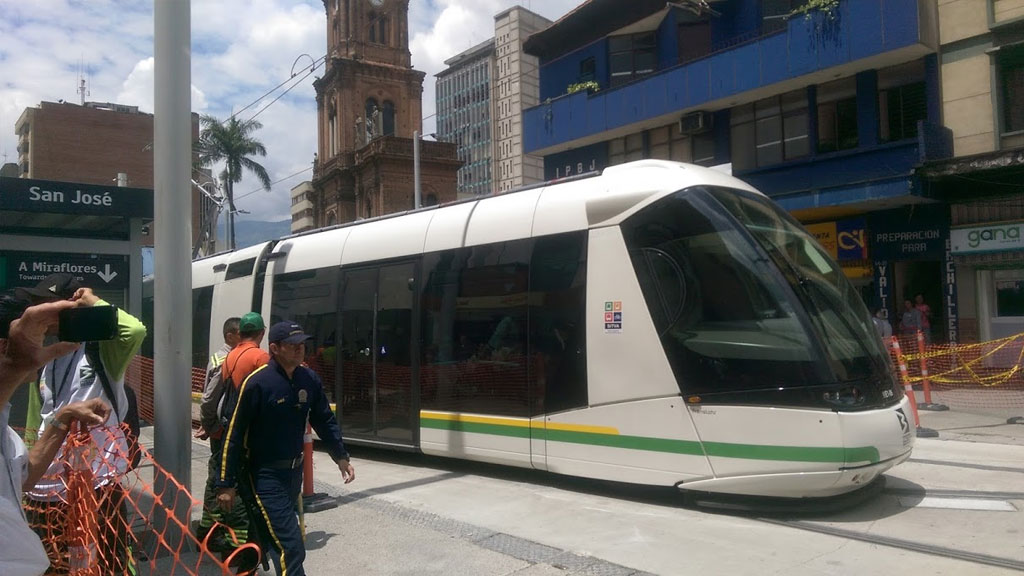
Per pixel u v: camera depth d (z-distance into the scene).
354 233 10.37
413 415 9.01
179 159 5.65
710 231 6.72
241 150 45.12
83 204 11.17
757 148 19.27
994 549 5.32
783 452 6.07
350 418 9.91
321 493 7.25
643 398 6.82
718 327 6.51
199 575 4.91
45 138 66.31
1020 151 13.56
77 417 3.35
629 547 5.63
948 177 14.73
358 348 9.88
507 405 7.97
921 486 7.15
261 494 4.48
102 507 3.84
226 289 12.60
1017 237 14.83
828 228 18.08
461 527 6.30
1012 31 14.91
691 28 21.48
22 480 2.50
